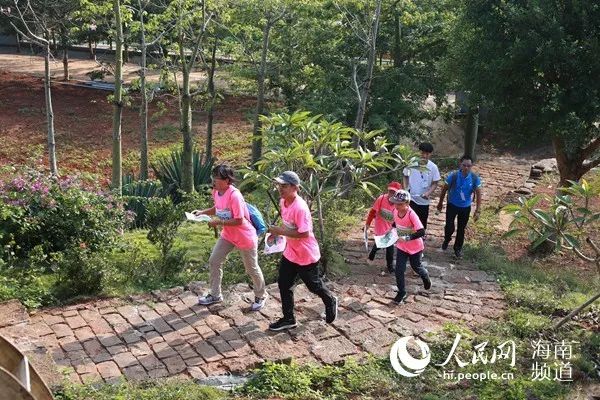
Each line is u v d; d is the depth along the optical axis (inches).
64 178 417.1
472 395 242.2
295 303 304.2
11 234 356.8
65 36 988.6
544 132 421.1
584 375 262.7
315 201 388.8
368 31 551.5
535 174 633.6
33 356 243.6
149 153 804.6
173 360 249.9
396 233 307.3
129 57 1296.8
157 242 370.9
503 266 375.9
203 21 523.8
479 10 414.0
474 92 431.2
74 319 284.0
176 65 707.4
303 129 340.5
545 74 402.3
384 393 240.7
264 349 258.2
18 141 826.2
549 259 418.0
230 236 285.1
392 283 339.6
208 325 279.0
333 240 386.6
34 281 322.0
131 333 271.0
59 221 372.5
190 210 411.2
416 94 634.8
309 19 613.0
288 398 231.8
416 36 619.5
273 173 335.9
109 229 387.9
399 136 650.8
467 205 382.6
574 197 547.5
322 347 263.3
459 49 434.0
